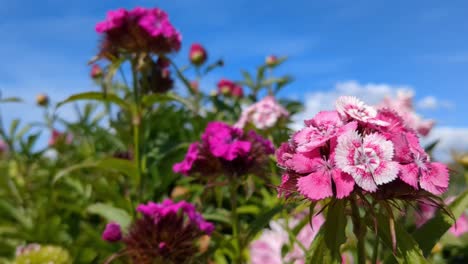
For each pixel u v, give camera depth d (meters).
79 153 0.72
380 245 0.36
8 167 0.75
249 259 0.41
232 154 0.36
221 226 0.53
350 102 0.23
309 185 0.22
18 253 0.42
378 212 0.24
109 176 0.59
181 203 0.34
